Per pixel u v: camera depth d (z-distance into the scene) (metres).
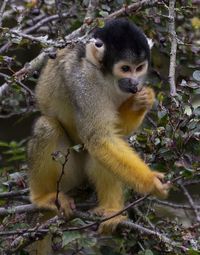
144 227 11.11
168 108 10.95
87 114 11.98
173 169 10.71
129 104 12.20
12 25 15.70
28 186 12.60
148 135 10.92
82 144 11.43
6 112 15.72
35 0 14.38
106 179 11.98
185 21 15.10
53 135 12.39
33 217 12.07
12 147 14.23
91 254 12.38
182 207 13.08
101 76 12.05
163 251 10.59
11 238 10.70
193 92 10.95
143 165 11.33
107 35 12.09
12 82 12.20
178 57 14.55
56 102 12.55
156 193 11.11
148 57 12.29
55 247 10.32
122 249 11.35
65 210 11.55
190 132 10.39
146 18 14.09
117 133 12.14
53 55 10.52
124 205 12.16
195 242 10.31
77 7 14.74
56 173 12.40
